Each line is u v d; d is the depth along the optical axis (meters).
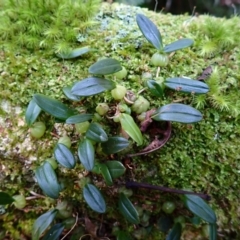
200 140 0.18
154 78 0.18
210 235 0.17
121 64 0.18
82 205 0.19
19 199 0.18
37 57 0.18
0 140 0.17
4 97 0.18
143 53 0.18
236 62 0.18
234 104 0.17
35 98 0.16
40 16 0.19
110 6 0.22
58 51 0.18
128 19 0.20
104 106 0.17
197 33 0.20
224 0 0.45
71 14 0.19
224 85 0.18
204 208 0.17
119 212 0.19
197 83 0.17
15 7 0.19
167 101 0.18
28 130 0.17
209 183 0.18
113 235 0.19
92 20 0.19
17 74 0.18
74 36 0.19
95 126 0.16
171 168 0.18
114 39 0.19
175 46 0.18
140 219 0.19
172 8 0.46
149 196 0.19
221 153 0.18
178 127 0.18
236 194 0.18
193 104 0.18
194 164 0.18
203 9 0.45
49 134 0.18
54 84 0.18
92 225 0.19
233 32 0.19
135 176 0.18
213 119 0.18
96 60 0.18
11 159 0.18
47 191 0.16
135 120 0.17
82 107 0.18
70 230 0.18
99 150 0.17
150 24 0.18
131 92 0.17
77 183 0.18
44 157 0.18
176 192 0.18
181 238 0.19
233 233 0.19
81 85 0.16
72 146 0.18
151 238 0.19
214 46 0.19
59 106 0.17
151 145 0.17
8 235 0.19
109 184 0.16
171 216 0.19
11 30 0.19
